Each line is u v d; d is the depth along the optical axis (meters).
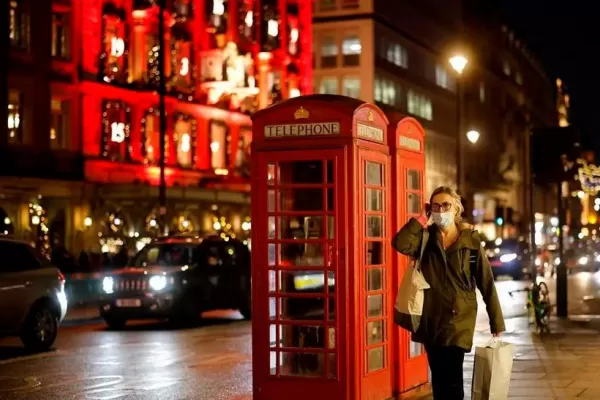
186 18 49.56
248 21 55.62
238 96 53.31
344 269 9.53
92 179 42.31
